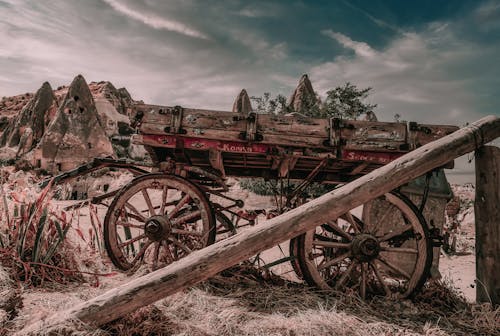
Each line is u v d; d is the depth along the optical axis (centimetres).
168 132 323
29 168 2606
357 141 327
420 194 394
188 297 264
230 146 329
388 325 244
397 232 312
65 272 303
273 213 374
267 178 423
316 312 250
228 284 307
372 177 269
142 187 341
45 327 194
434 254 375
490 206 293
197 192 337
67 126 2812
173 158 377
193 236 365
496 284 287
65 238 339
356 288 319
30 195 353
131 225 337
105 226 336
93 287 293
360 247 298
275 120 327
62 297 259
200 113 326
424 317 274
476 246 305
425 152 277
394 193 310
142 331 214
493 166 293
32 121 3362
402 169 270
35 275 287
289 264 465
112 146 3228
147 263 363
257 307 262
